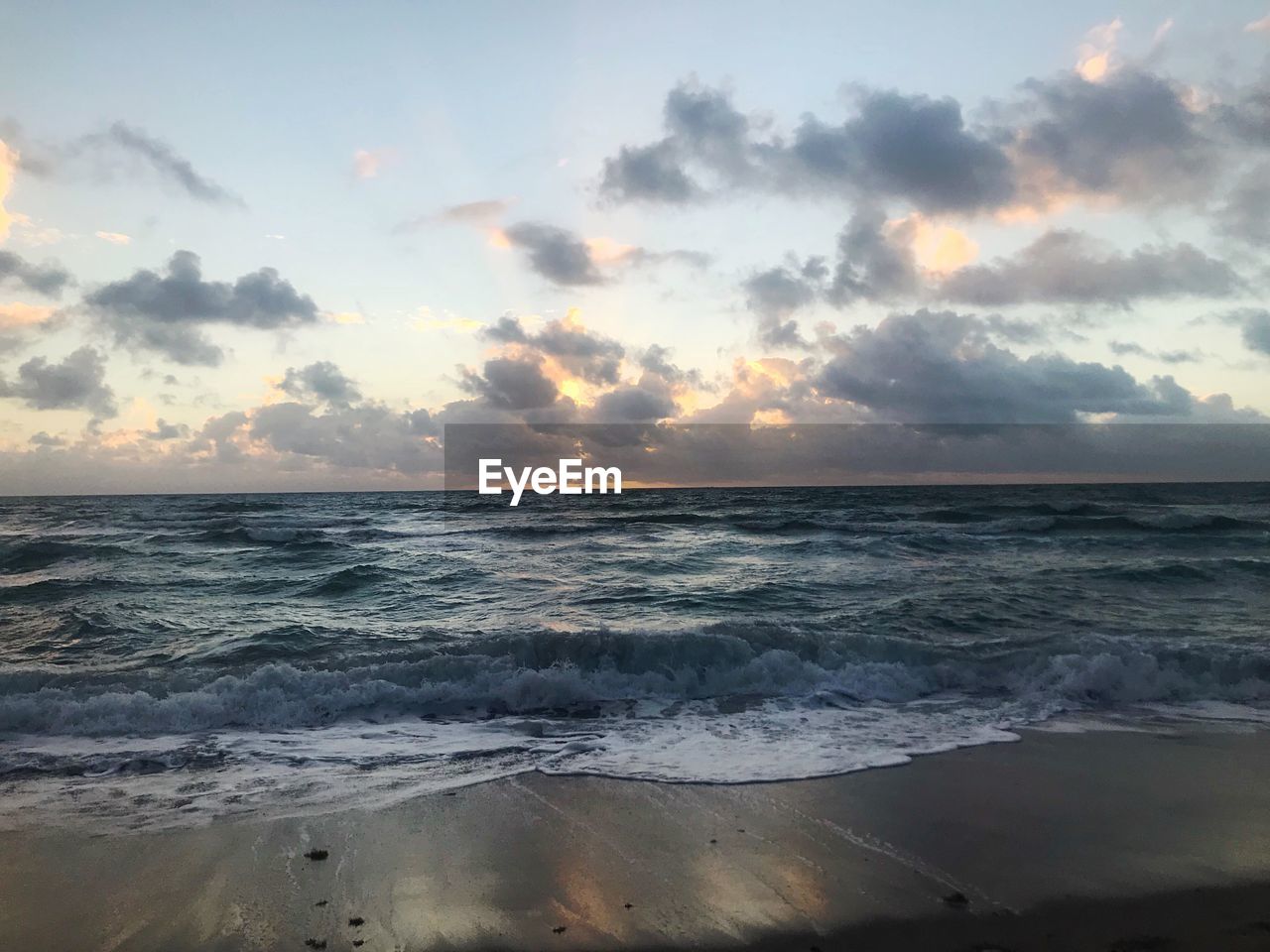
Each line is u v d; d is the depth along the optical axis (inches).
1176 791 205.3
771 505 1692.9
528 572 668.7
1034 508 1341.0
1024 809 192.5
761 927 137.6
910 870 159.8
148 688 297.6
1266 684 310.3
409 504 2034.9
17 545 780.0
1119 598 504.4
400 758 235.8
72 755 238.8
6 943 132.1
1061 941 132.4
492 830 179.6
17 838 175.3
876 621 438.0
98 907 144.4
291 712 283.7
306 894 149.3
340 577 628.1
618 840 174.2
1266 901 146.6
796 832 178.4
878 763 228.5
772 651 339.0
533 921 139.6
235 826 182.2
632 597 538.6
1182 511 1263.5
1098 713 285.0
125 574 666.8
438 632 429.4
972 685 323.0
